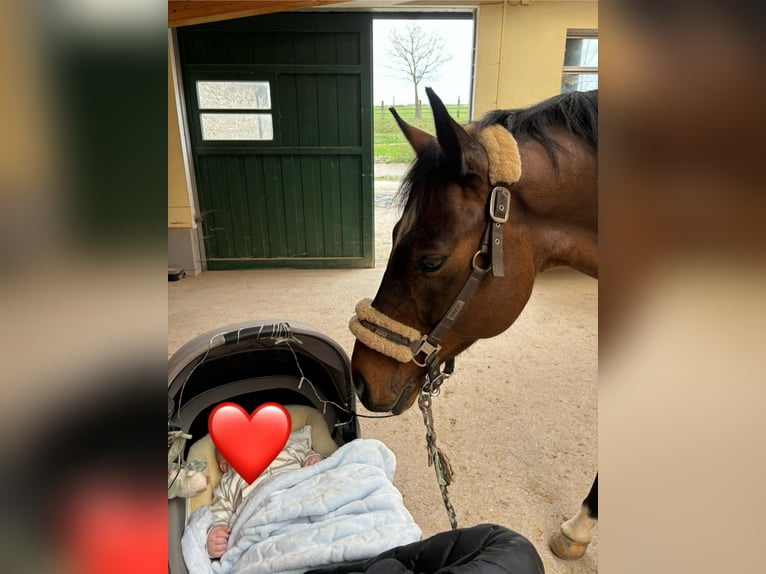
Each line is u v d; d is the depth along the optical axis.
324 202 3.94
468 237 0.81
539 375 2.13
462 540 0.57
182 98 3.64
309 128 3.76
